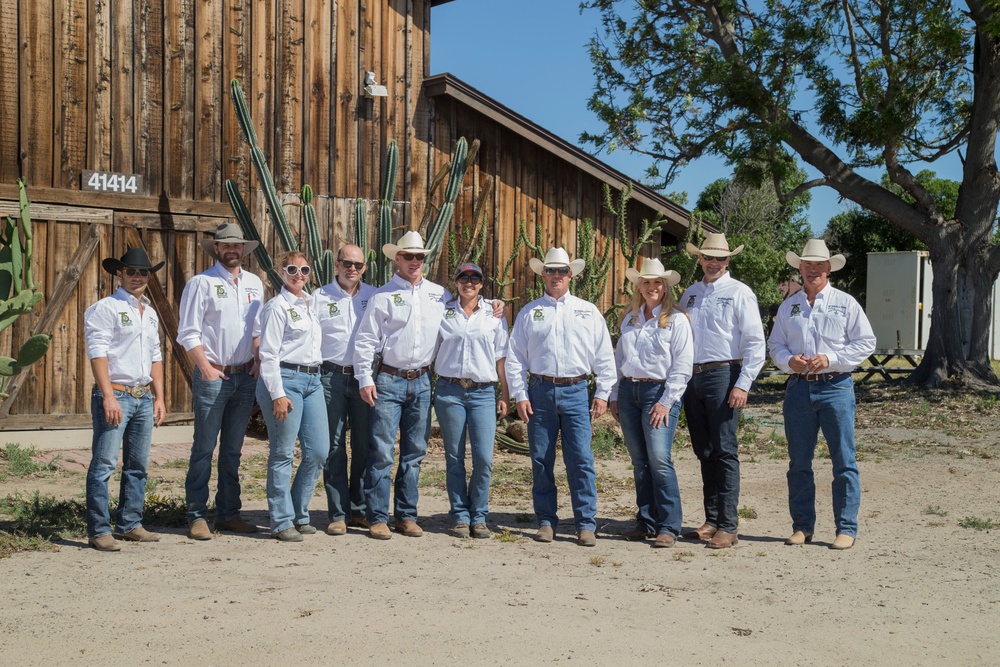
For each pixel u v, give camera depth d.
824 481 9.47
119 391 6.25
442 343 6.97
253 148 10.88
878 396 17.50
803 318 6.86
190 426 11.53
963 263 18.64
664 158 19.30
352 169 12.58
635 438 6.97
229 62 11.73
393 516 7.55
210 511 7.46
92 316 6.16
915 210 18.78
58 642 4.39
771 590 5.59
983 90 18.25
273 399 6.49
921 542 6.87
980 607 5.29
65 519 6.92
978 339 18.62
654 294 6.84
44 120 10.58
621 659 4.35
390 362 6.87
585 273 12.40
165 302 11.31
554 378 6.89
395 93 12.87
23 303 6.87
